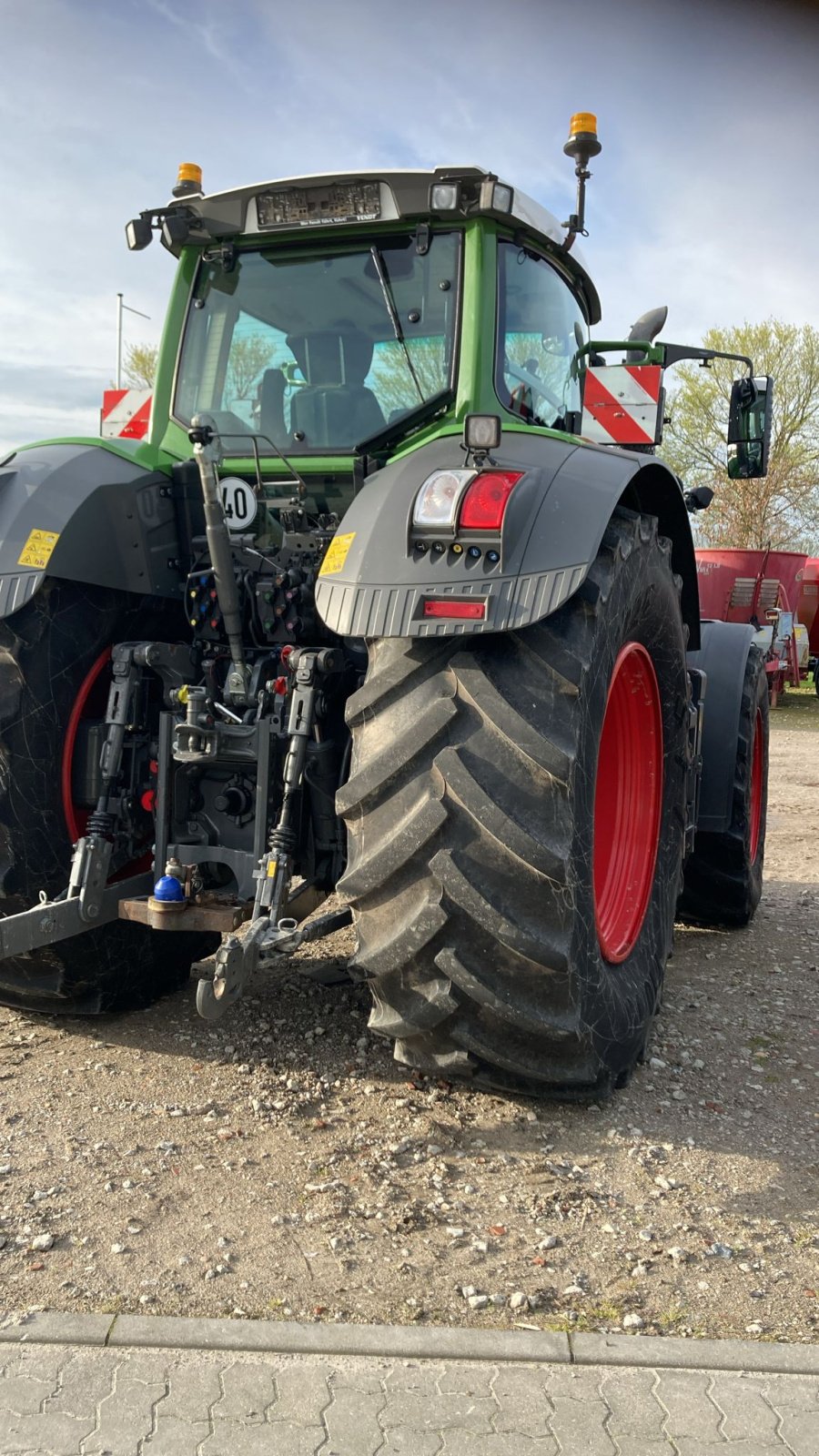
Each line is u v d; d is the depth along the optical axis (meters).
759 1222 2.41
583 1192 2.48
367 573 2.48
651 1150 2.70
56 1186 2.43
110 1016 3.45
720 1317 2.07
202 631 3.14
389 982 2.56
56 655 3.02
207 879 3.07
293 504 3.14
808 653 19.89
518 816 2.41
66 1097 2.88
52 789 3.05
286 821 2.79
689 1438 1.74
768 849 6.96
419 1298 2.09
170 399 3.38
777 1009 3.84
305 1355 1.92
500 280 3.15
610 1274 2.19
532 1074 2.64
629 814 3.38
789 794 9.23
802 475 28.41
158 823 2.97
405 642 2.57
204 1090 2.93
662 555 3.09
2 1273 2.12
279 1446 1.70
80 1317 1.97
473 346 3.04
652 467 2.97
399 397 3.12
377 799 2.52
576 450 2.78
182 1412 1.77
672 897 3.48
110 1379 1.84
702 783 4.58
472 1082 2.80
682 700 3.49
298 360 3.24
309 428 3.21
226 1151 2.61
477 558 2.42
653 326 4.75
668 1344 1.95
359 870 2.50
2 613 2.85
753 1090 3.12
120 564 3.10
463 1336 1.95
